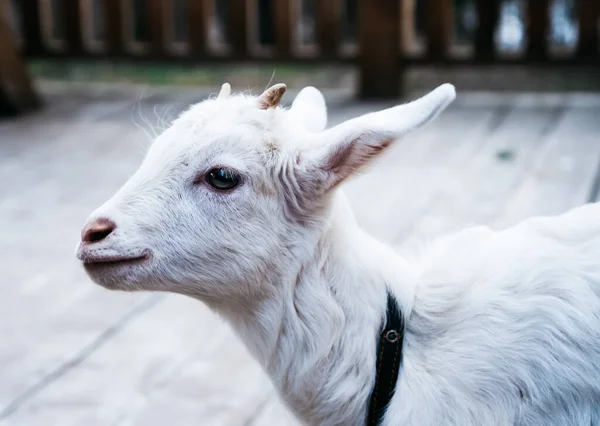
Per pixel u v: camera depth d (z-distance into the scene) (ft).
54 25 9.26
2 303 4.32
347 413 2.86
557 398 2.78
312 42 9.47
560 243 2.90
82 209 5.33
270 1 9.18
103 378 3.81
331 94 7.59
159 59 7.71
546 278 2.83
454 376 2.81
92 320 4.19
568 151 5.81
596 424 2.78
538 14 6.90
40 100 7.59
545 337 2.79
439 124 6.61
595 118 6.59
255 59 7.50
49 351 3.98
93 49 7.82
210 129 2.83
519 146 5.98
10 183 5.81
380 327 2.85
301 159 2.79
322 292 2.83
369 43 7.21
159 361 3.90
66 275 4.55
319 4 7.23
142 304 4.31
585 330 2.77
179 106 7.41
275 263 2.83
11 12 9.06
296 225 2.82
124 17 7.70
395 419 2.82
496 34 7.03
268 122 2.83
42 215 5.26
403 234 4.70
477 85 7.86
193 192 2.82
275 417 3.56
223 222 2.81
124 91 8.00
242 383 3.75
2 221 5.18
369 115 2.75
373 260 2.88
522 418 2.79
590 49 6.89
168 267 2.81
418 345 2.86
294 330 2.85
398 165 5.75
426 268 2.98
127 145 6.52
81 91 8.06
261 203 2.81
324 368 2.85
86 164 6.14
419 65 7.22
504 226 4.68
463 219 4.82
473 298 2.86
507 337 2.80
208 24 7.55
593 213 2.94
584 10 6.82
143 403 3.66
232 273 2.83
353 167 2.77
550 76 8.11
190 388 3.74
